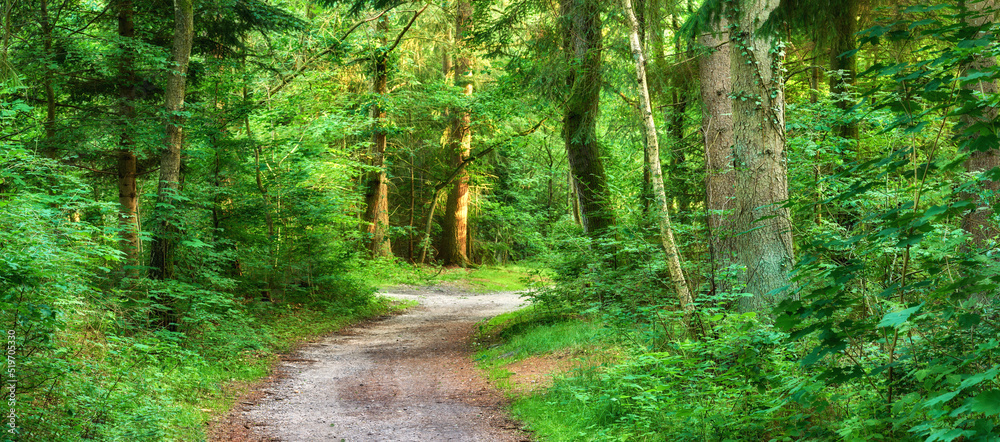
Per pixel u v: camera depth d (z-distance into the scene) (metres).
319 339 15.14
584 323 11.97
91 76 11.95
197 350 10.48
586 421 6.75
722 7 7.39
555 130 17.98
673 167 11.34
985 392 2.49
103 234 8.52
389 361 12.38
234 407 8.23
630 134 11.22
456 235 33.75
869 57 12.12
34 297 5.31
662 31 10.81
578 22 11.20
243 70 15.07
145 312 10.19
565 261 11.86
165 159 11.29
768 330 5.56
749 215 7.35
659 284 8.25
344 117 17.73
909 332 3.73
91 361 6.79
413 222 35.91
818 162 8.37
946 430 2.69
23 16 11.14
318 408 8.42
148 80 12.62
